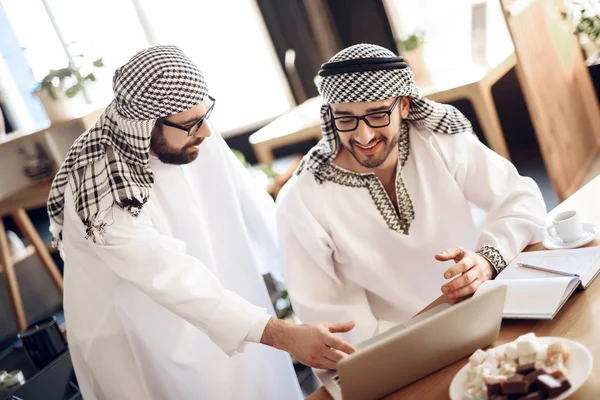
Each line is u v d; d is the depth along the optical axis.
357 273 1.88
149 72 1.69
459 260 1.64
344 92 1.68
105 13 4.48
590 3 3.06
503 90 3.85
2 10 4.50
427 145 1.86
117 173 1.74
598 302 1.36
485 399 1.14
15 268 4.43
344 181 1.86
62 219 1.89
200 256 1.93
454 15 3.76
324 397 1.39
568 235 1.64
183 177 1.91
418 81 3.53
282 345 1.58
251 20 4.54
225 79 4.77
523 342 1.17
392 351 1.23
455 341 1.29
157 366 1.93
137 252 1.72
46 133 3.88
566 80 3.22
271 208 2.16
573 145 3.24
